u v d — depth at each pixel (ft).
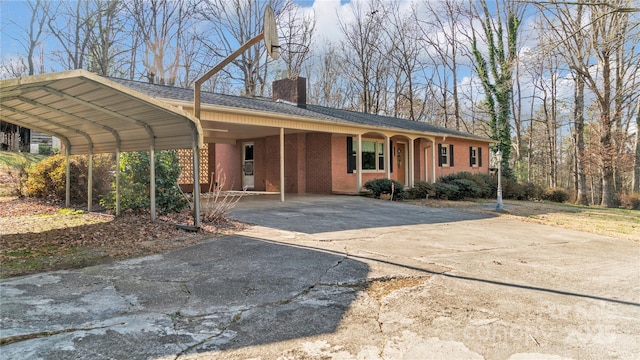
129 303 11.35
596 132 71.56
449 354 8.79
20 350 8.24
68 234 21.01
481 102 93.61
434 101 106.01
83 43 79.30
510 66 60.75
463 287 13.92
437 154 64.49
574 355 8.98
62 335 9.06
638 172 65.46
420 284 14.10
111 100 19.01
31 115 23.81
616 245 24.72
